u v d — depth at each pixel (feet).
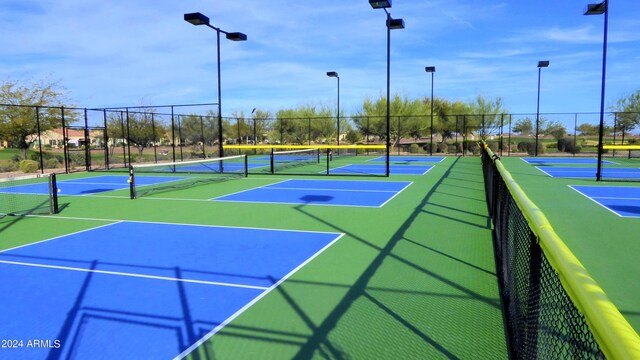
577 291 5.02
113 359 11.42
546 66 102.01
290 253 21.53
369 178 59.21
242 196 42.29
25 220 30.83
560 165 80.48
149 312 14.38
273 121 144.36
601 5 49.55
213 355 11.57
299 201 38.78
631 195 41.04
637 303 15.06
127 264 19.83
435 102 163.02
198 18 58.59
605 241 23.54
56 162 79.92
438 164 85.20
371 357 11.46
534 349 7.79
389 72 58.95
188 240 24.44
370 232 26.07
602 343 4.02
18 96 89.10
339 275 18.10
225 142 137.18
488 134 134.21
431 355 11.54
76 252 21.99
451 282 17.19
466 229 26.71
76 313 14.35
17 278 17.93
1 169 73.77
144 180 59.11
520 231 10.32
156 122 104.42
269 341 12.34
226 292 16.17
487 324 13.38
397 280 17.44
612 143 106.93
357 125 142.20
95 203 38.47
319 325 13.37
